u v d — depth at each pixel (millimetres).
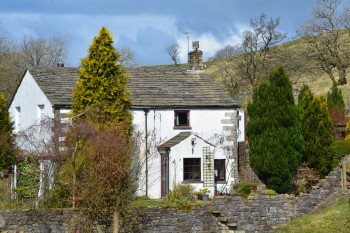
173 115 41688
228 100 43281
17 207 29094
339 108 51500
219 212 31594
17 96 44094
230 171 42250
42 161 30281
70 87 40812
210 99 43000
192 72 45438
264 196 32625
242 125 49562
